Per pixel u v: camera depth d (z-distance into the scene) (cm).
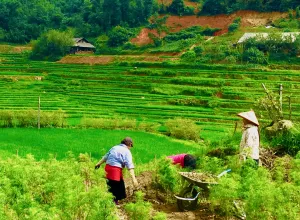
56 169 849
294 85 6119
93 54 9581
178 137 3738
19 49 10412
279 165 1081
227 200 780
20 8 12419
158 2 12169
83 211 679
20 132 3334
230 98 5966
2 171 862
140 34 10725
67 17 12875
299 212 694
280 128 1480
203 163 1077
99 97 5984
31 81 7025
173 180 996
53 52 9519
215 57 7788
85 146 2816
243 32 9250
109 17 11525
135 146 2998
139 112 5122
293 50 7781
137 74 7400
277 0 10500
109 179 965
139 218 734
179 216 899
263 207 681
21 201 687
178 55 8731
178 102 5859
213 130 4303
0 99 5388
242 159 1009
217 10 10981
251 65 7194
